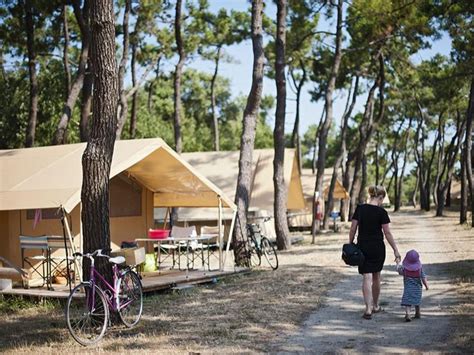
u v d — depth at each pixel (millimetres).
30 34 20641
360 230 8297
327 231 28188
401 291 10242
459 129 39562
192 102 51875
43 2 19266
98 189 7840
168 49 27078
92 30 7809
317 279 12156
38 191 10625
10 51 24750
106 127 7848
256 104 16203
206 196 14305
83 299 9547
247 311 8977
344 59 28391
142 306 9227
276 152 19312
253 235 15133
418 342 6812
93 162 7820
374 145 65500
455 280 11086
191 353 6578
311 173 39188
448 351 6340
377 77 33625
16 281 11641
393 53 29266
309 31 27328
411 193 95875
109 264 7898
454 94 27312
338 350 6586
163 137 37844
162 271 13250
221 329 7797
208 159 23641
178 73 23625
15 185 11172
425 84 27781
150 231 13438
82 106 19547
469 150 24875
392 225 31234
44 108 26984
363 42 26109
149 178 13898
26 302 10297
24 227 12008
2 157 13328
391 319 8086
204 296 10555
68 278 10289
